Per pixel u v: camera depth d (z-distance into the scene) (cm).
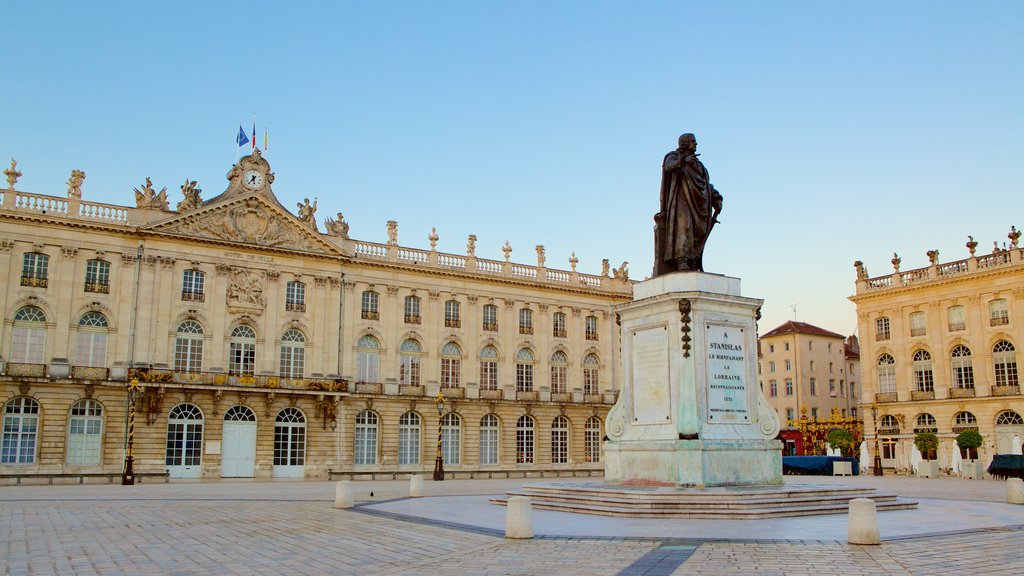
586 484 2403
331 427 5741
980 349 6334
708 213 2272
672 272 2208
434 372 6231
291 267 5775
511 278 6662
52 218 5003
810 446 7475
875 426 6269
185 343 5366
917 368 6756
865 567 1255
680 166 2269
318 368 5759
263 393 5497
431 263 6356
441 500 2848
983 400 6228
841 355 10269
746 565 1268
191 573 1280
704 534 1593
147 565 1365
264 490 3772
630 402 2233
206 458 5275
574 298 7006
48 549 1568
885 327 6994
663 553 1385
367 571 1293
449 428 6269
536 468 6569
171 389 5181
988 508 2308
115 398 5066
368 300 6084
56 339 4975
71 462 4922
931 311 6669
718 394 2095
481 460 6369
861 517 1474
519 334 6688
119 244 5228
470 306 6481
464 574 1242
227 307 5494
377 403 5950
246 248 5600
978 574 1210
